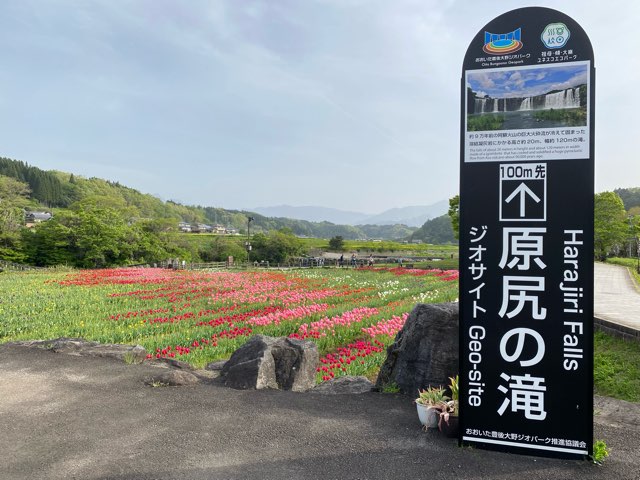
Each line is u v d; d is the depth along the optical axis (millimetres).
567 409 4824
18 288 27000
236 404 6449
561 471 4559
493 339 5062
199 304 21688
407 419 5934
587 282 4797
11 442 5230
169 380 7340
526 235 4984
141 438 5328
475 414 5094
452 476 4461
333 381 7668
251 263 65500
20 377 7652
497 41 5074
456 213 53625
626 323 11445
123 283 29562
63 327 16516
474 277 5141
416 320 7137
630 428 6113
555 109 4918
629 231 60531
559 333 4867
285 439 5305
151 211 139500
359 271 46406
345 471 4566
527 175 4992
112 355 8961
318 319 16609
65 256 50156
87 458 4840
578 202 4844
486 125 5105
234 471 4566
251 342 7945
